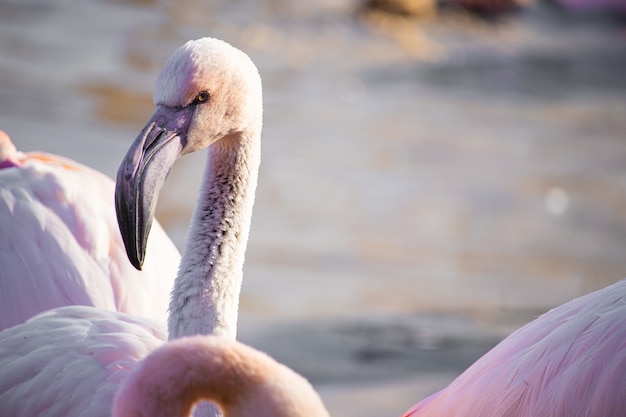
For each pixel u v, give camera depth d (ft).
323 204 44.06
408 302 35.55
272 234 40.63
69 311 17.63
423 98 60.90
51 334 16.88
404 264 38.96
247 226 17.07
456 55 70.23
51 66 56.85
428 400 18.42
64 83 54.24
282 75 62.28
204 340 11.48
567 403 16.02
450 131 55.36
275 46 67.87
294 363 29.86
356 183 46.85
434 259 39.45
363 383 28.73
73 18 67.56
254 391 11.15
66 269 20.01
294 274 37.19
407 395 27.99
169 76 16.03
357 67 65.46
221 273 16.66
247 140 16.93
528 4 82.89
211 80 16.07
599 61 72.64
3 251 19.98
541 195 47.60
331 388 28.22
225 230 16.83
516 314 35.12
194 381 11.21
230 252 16.80
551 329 17.12
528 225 43.98
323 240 40.24
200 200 16.99
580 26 81.30
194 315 16.43
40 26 64.75
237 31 69.97
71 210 20.72
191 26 69.41
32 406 16.01
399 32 73.36
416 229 42.45
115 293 20.27
